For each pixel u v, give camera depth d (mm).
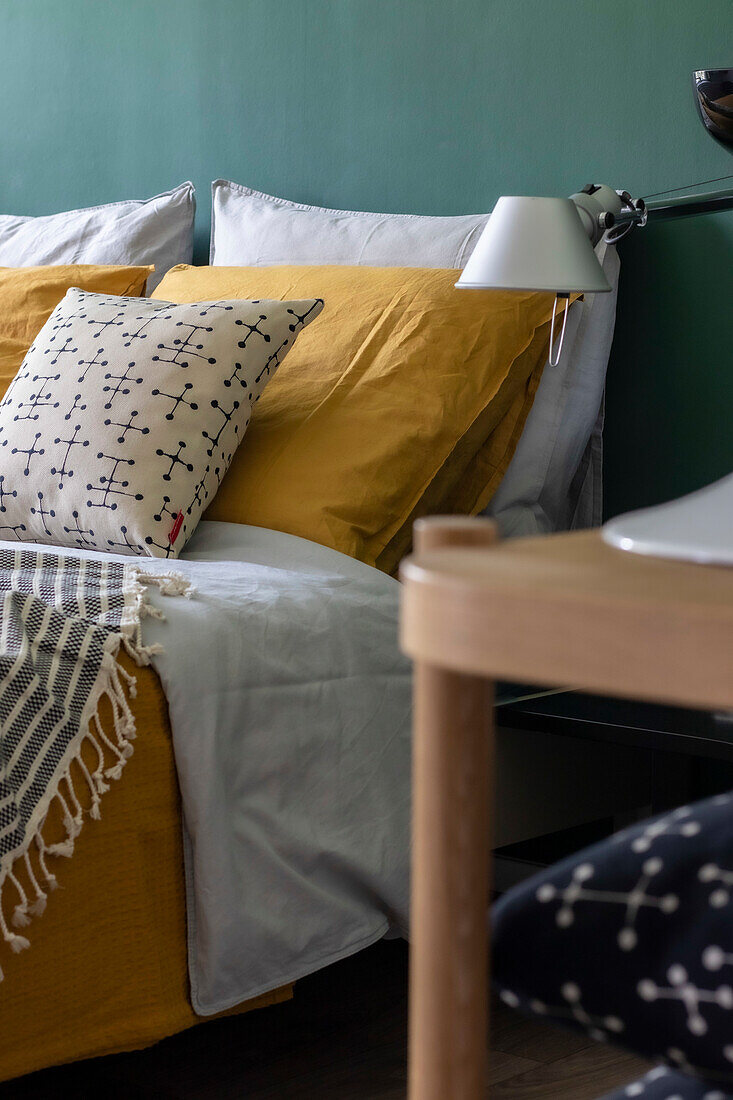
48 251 2820
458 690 404
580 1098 1468
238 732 1438
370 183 2596
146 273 2510
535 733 1877
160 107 2934
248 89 2771
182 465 1831
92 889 1268
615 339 2291
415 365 2008
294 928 1463
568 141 2318
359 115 2598
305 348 2098
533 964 538
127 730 1302
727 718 1638
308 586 1628
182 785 1359
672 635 330
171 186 2938
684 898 516
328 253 2387
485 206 2436
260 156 2770
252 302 1957
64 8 3086
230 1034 1646
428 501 2000
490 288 1714
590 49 2275
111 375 1905
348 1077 1526
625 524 443
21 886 1181
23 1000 1198
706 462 2207
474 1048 420
